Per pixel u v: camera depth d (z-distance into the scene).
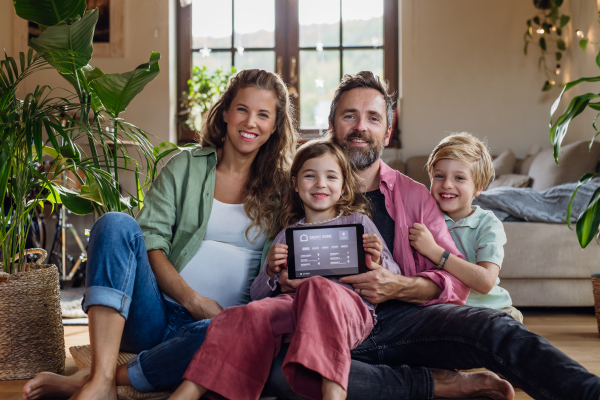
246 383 1.08
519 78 4.22
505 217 2.43
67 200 1.81
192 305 1.30
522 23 4.22
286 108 1.55
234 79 1.54
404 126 4.29
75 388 1.21
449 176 1.60
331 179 1.44
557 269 2.37
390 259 1.40
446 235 1.48
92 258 1.18
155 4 4.30
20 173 1.58
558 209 2.40
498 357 1.11
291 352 1.03
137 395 1.15
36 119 1.56
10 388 1.40
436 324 1.24
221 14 4.52
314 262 1.34
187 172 1.49
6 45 4.20
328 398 1.01
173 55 4.43
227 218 1.47
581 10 3.89
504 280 2.43
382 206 1.54
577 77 3.95
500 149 4.23
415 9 4.29
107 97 1.81
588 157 2.96
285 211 1.50
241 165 1.52
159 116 4.29
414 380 1.21
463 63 4.27
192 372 1.06
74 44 1.62
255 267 1.47
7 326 1.48
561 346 1.84
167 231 1.43
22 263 1.60
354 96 1.54
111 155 1.80
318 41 4.50
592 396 0.97
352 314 1.14
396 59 4.45
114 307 1.14
